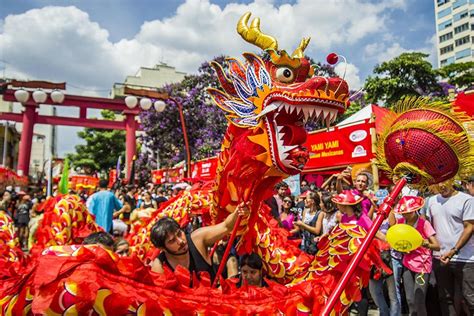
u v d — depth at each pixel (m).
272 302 2.01
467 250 3.40
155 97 14.61
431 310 3.88
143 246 3.35
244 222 2.44
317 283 2.17
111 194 5.81
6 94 18.52
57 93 13.48
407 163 1.88
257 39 2.54
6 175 14.99
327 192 4.78
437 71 15.11
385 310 3.71
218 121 17.33
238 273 3.26
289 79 2.38
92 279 1.54
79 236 3.47
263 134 2.32
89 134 32.75
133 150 19.86
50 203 3.59
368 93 15.39
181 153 18.22
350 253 2.21
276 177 2.45
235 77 2.58
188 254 2.29
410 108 2.00
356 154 5.91
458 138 1.81
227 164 2.52
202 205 3.35
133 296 1.61
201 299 1.81
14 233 3.18
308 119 2.24
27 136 19.02
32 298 1.66
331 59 2.30
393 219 3.88
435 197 3.70
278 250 2.79
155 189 10.77
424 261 3.51
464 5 45.44
